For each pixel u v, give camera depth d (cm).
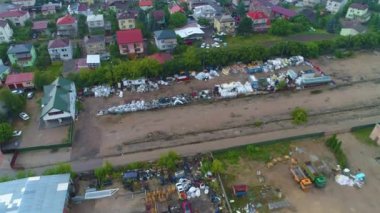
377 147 5825
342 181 5153
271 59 8538
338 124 6341
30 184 4759
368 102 6975
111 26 10338
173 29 10150
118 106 6888
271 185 5122
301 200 4891
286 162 5528
